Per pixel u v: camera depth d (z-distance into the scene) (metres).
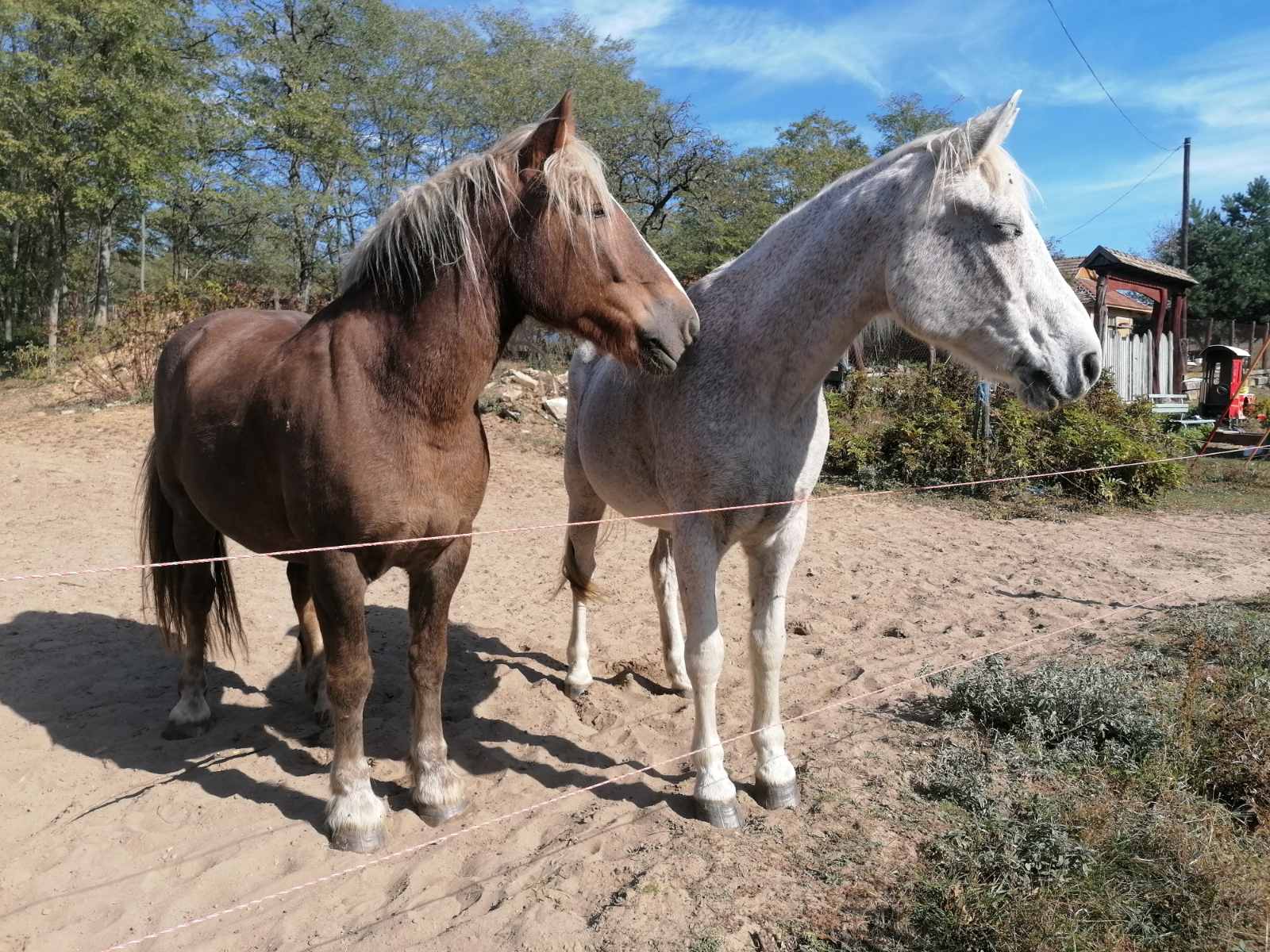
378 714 3.81
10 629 4.68
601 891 2.45
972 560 6.83
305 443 2.53
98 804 2.95
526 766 3.28
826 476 10.59
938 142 2.41
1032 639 4.77
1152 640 4.60
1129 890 2.34
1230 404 13.05
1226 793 3.00
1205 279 40.53
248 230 27.25
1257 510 9.05
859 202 2.54
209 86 23.50
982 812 2.81
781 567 2.83
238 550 6.67
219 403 2.92
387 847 2.70
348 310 2.65
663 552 4.09
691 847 2.66
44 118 20.98
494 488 9.41
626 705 3.95
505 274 2.56
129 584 5.60
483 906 2.37
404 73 27.81
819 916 2.33
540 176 2.48
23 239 25.97
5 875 2.53
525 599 5.70
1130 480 9.34
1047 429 10.32
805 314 2.58
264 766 3.23
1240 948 2.12
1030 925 2.15
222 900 2.43
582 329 2.55
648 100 27.34
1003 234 2.34
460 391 2.56
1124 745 3.23
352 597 2.58
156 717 3.69
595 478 3.48
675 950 2.17
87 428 11.93
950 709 3.74
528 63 28.19
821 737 3.54
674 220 28.39
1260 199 44.94
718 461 2.63
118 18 19.56
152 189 20.27
